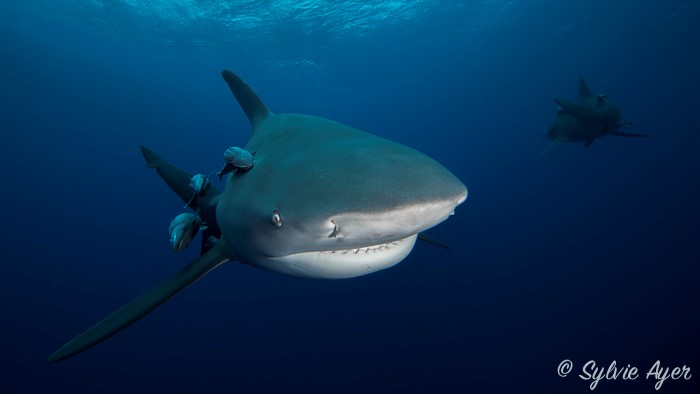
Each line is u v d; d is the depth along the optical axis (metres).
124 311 3.11
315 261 2.46
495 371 11.34
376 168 2.00
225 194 3.11
